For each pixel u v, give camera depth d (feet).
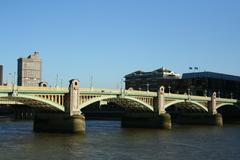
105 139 255.29
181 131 338.34
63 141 237.25
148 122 375.25
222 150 211.20
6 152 191.52
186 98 419.13
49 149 203.10
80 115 288.71
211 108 462.19
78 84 290.56
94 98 306.35
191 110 469.16
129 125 381.19
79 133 285.43
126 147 216.95
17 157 178.09
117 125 411.34
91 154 189.37
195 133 317.83
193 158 184.14
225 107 562.25
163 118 370.53
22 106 549.95
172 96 396.78
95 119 563.48
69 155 185.37
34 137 256.52
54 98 283.18
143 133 310.24
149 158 181.47
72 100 286.66
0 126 364.17
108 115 603.26
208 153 199.82
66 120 285.84
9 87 254.06
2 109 641.40
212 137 282.15
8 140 238.68
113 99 338.34
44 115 297.12
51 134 278.05
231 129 371.76
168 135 295.48
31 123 421.59
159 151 203.82
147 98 371.97
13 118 556.51
